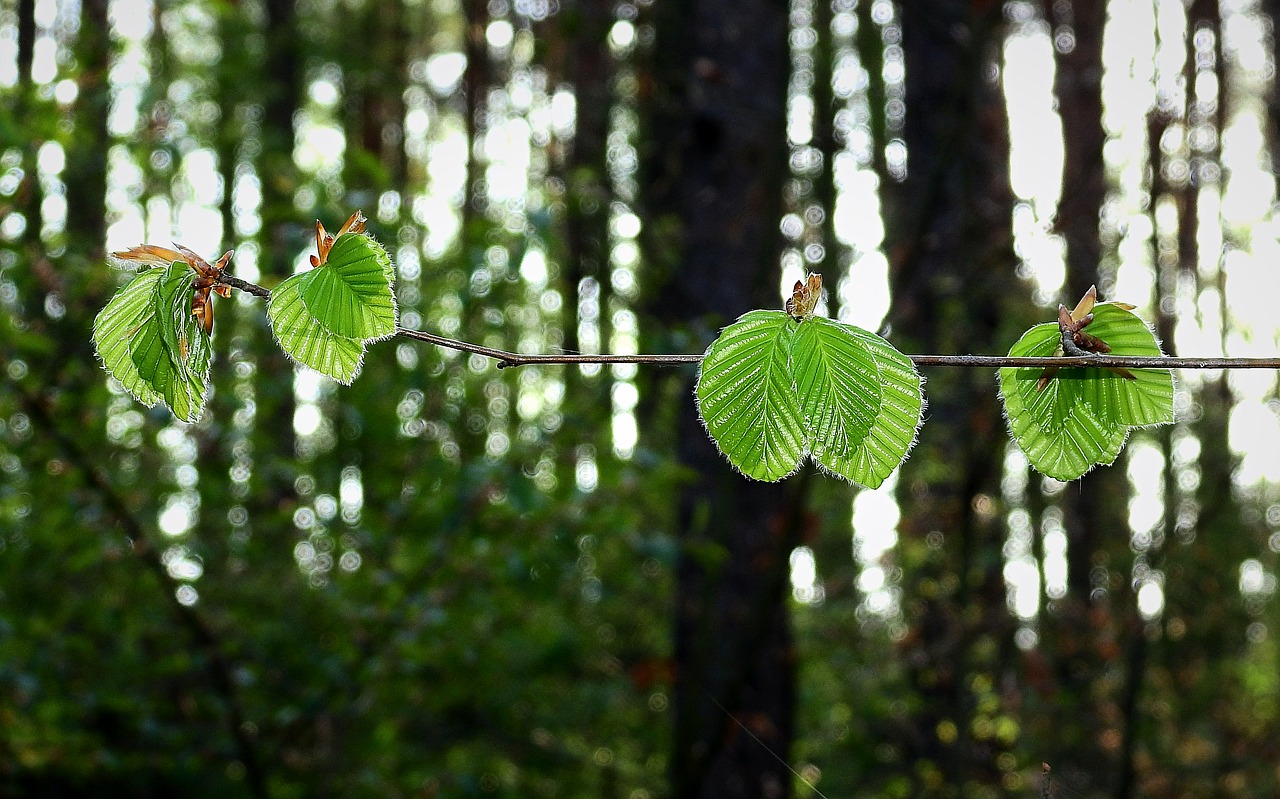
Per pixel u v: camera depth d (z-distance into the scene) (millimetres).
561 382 6527
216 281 1261
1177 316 6508
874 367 1154
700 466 4922
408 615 4273
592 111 6379
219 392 4531
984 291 5559
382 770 5109
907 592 6484
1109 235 5816
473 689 5996
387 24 11125
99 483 4160
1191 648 7258
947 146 4211
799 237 5621
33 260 4293
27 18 8305
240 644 4652
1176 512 5559
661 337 4625
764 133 4891
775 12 4961
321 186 4832
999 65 6238
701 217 4957
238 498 5012
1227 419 6754
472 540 4344
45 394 4164
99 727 5242
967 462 5801
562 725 7414
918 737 6359
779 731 4879
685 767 4223
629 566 6613
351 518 4781
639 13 5160
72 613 4875
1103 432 1397
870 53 6207
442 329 4941
